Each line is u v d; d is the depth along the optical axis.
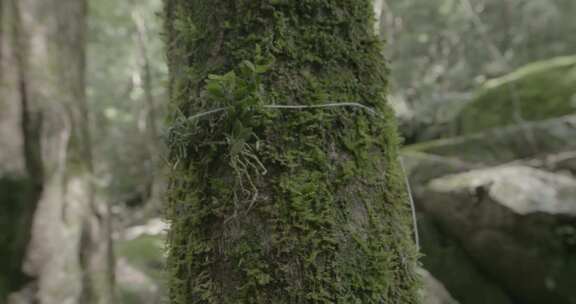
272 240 1.22
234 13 1.33
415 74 11.99
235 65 1.30
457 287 6.20
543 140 6.89
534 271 5.70
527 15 12.30
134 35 12.05
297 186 1.23
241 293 1.21
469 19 12.15
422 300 1.42
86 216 4.84
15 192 4.54
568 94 7.44
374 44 1.41
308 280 1.20
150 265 6.32
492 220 5.83
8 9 4.92
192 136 1.30
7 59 4.79
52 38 5.16
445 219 6.30
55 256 4.54
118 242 7.29
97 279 4.78
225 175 1.27
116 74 12.98
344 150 1.30
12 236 4.46
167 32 1.52
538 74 7.93
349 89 1.33
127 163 13.55
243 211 1.24
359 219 1.28
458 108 8.73
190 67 1.37
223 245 1.25
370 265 1.26
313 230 1.22
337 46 1.33
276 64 1.29
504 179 5.92
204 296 1.25
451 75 12.31
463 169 6.78
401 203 1.41
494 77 11.75
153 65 11.89
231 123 1.24
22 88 4.81
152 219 10.02
